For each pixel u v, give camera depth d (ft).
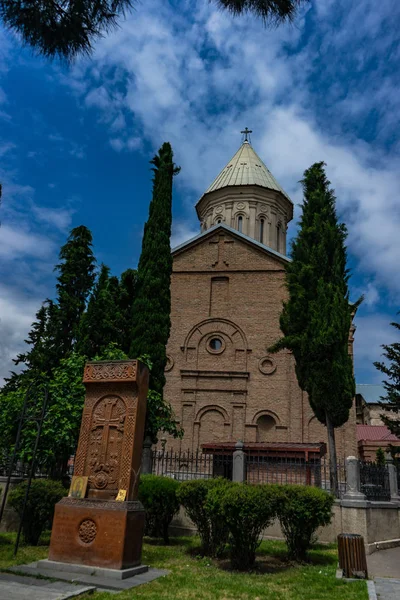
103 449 29.14
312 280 58.39
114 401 29.99
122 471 28.25
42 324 84.94
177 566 29.84
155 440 58.59
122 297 74.13
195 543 37.91
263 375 84.58
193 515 34.47
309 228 60.49
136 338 65.82
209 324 89.66
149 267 70.23
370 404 142.92
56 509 28.12
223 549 33.76
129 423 29.04
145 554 32.71
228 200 116.16
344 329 54.75
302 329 57.57
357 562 28.99
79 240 82.38
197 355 88.02
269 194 116.16
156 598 22.18
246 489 31.19
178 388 85.76
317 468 52.95
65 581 24.39
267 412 82.28
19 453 43.09
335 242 59.41
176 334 89.76
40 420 34.83
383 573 31.78
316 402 54.03
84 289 79.56
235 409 83.20
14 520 40.75
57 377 47.85
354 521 40.06
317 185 64.44
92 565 26.30
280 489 33.40
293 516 32.96
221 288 92.07
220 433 82.38
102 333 66.28
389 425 75.31
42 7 17.71
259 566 31.19
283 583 26.86
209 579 26.81
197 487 34.09
